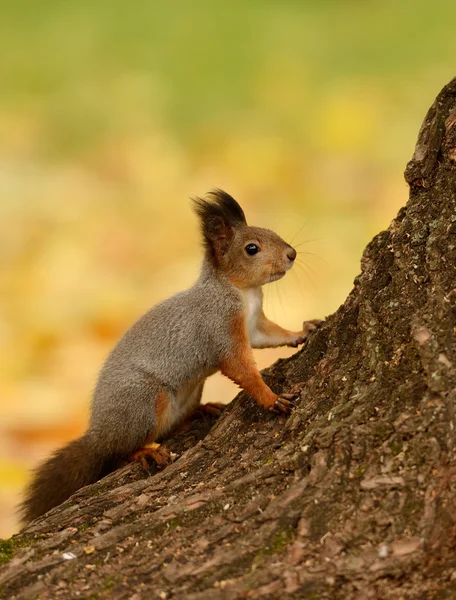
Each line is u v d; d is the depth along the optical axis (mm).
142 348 9617
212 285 9852
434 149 7965
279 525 6562
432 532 6230
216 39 31641
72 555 6801
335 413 7094
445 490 6336
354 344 7789
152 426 9367
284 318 16344
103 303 18188
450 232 7520
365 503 6477
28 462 13562
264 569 6309
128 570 6570
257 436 7852
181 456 7918
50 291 18781
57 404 15023
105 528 7109
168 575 6438
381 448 6684
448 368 6750
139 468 8453
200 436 9109
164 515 6957
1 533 11898
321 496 6617
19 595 6520
